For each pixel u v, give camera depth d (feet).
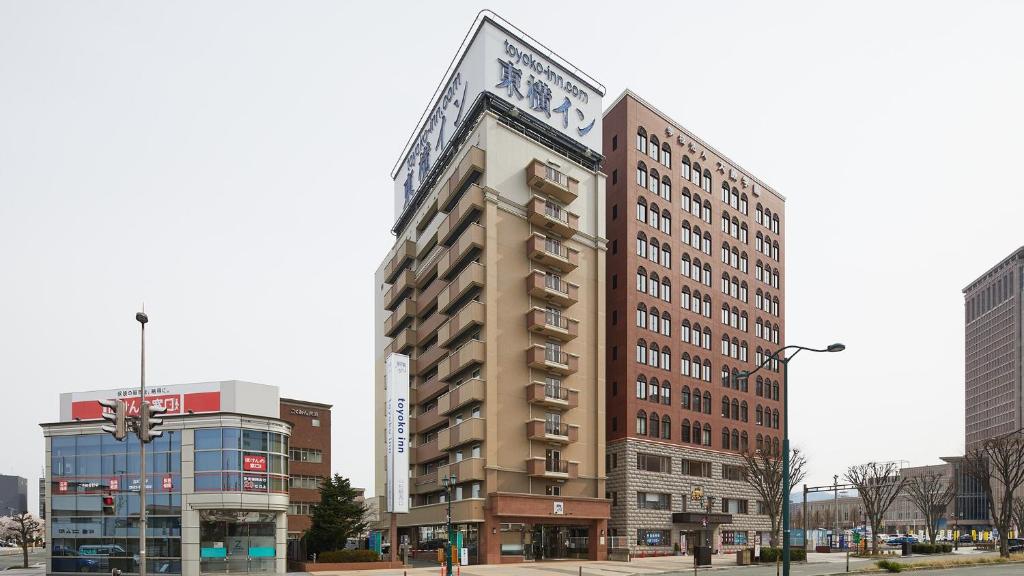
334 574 144.25
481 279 187.62
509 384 187.01
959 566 168.96
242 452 143.33
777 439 278.05
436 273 231.30
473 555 176.86
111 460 148.05
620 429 222.48
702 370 251.39
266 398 150.61
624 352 225.35
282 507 147.84
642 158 241.55
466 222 201.05
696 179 263.70
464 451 189.16
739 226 281.13
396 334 266.16
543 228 203.62
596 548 193.77
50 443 151.74
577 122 220.23
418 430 228.84
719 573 147.23
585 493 197.67
